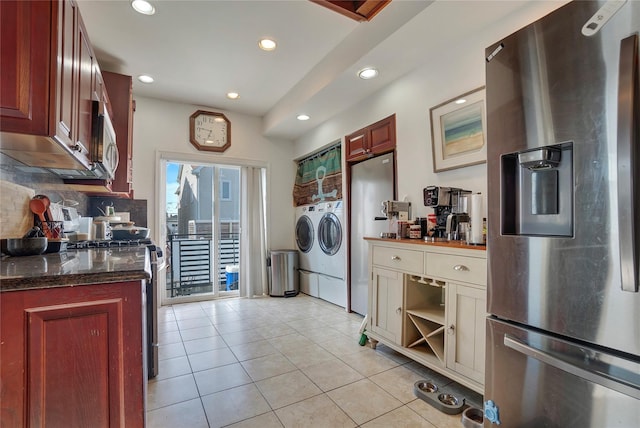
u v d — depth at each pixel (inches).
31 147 51.3
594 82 40.2
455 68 90.6
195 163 166.4
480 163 83.7
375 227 127.0
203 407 68.4
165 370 85.5
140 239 103.5
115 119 108.4
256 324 124.6
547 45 45.4
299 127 167.9
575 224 42.5
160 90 144.4
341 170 149.6
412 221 100.2
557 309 44.6
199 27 96.7
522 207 52.0
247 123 178.4
